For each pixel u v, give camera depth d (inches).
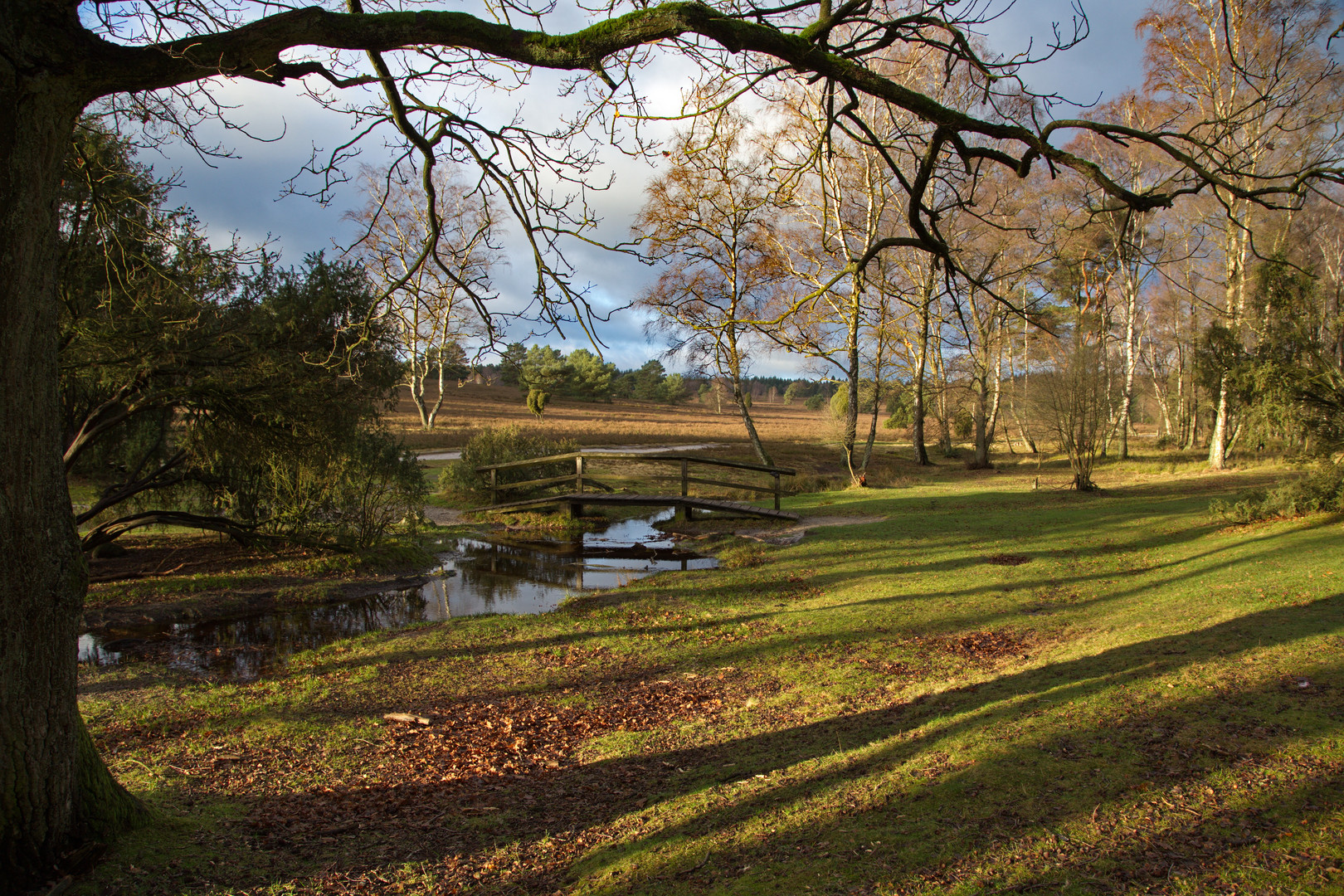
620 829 145.6
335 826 154.3
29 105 110.7
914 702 213.3
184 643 346.9
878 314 1029.8
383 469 557.9
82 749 131.3
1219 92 615.5
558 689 263.4
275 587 448.8
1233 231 805.9
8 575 113.4
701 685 261.9
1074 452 815.1
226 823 153.6
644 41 134.5
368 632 369.4
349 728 225.0
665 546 619.8
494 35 131.6
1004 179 892.0
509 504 771.4
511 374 3289.9
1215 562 374.6
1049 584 390.3
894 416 2524.6
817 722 207.6
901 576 432.5
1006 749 152.3
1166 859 106.2
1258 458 1034.1
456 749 206.1
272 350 420.8
